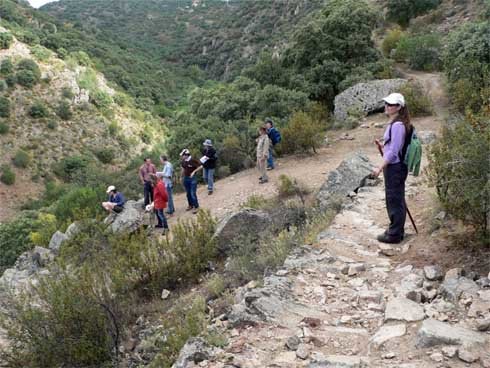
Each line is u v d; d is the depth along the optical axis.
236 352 3.73
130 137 72.56
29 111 67.19
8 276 12.80
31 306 7.02
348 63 24.94
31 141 64.12
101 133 70.06
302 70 25.91
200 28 142.75
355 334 3.84
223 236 9.05
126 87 86.94
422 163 10.41
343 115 19.62
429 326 3.56
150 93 89.25
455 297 4.06
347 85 22.59
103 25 148.12
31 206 52.12
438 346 3.39
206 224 9.77
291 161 15.52
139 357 6.00
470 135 4.88
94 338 6.57
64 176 61.81
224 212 12.18
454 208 4.98
